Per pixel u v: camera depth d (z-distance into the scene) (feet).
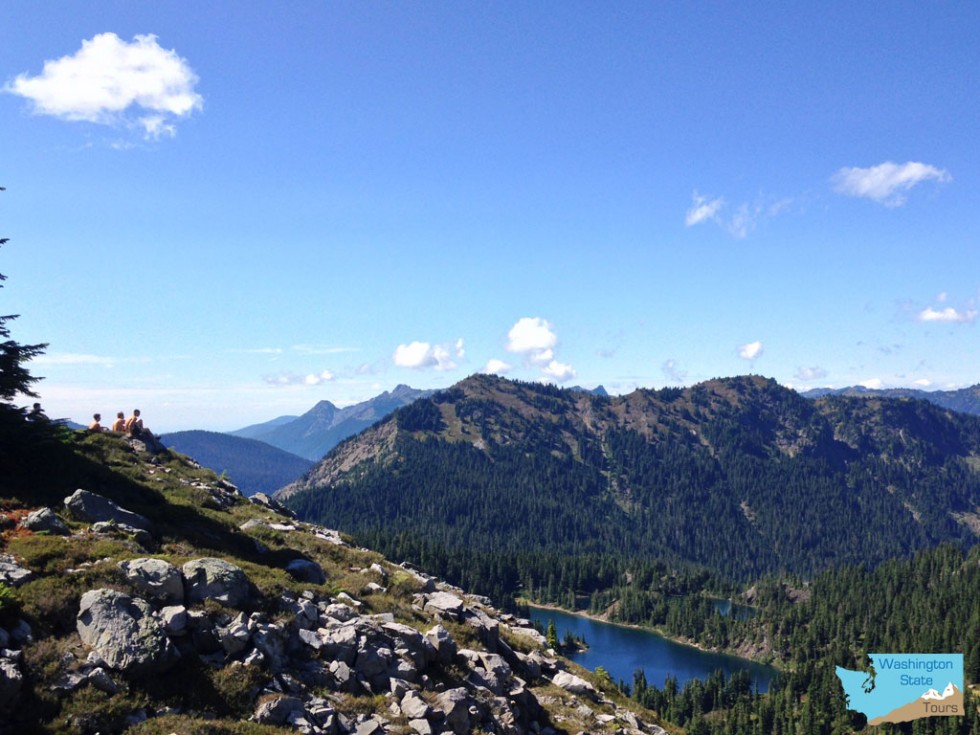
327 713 58.29
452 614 95.30
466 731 65.36
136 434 140.36
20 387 97.50
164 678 54.90
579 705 89.45
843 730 520.42
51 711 47.57
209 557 74.59
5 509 77.77
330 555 109.91
